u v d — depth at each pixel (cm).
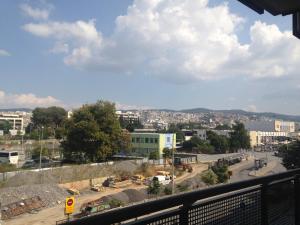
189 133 15588
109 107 7812
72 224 204
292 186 521
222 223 354
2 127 17488
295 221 516
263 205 428
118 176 6675
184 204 300
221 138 12725
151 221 269
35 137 12850
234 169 8981
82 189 5753
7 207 4094
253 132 16925
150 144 10369
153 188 5278
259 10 623
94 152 7500
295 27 664
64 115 16100
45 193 4822
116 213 231
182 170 7912
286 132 19412
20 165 7419
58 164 7506
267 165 9631
